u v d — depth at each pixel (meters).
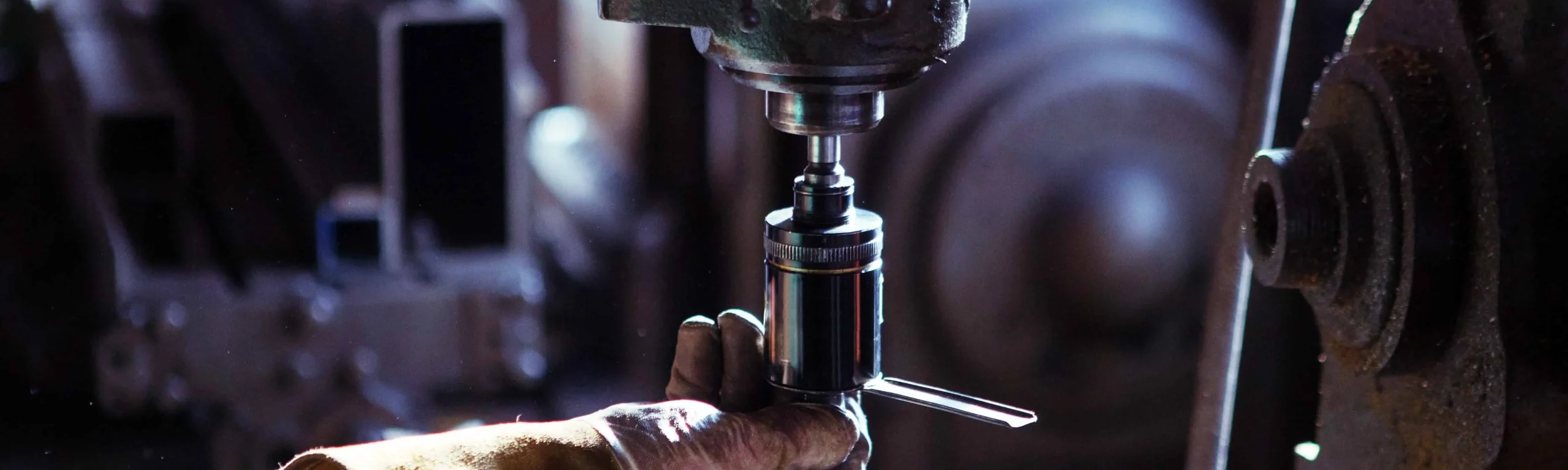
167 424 2.27
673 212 2.65
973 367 2.35
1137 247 2.27
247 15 2.32
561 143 3.32
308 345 2.19
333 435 2.19
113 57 2.23
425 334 2.28
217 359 2.16
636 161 2.84
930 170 2.25
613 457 1.36
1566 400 1.19
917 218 2.27
